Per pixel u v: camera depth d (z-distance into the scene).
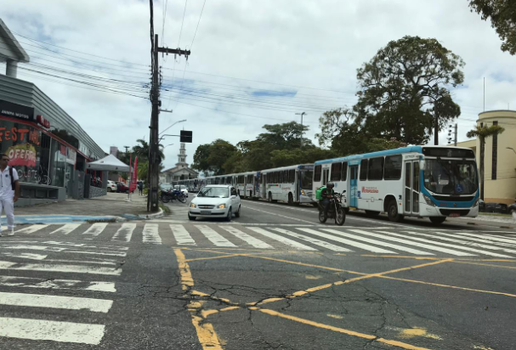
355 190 20.72
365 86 44.12
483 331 4.06
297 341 3.63
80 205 21.78
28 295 4.57
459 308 4.81
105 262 6.64
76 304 4.36
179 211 23.22
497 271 7.01
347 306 4.75
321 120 44.56
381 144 38.75
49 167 23.56
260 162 63.44
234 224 15.08
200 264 6.85
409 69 42.31
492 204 38.34
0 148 18.36
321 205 15.98
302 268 6.80
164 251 8.10
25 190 19.84
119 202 27.03
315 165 26.39
